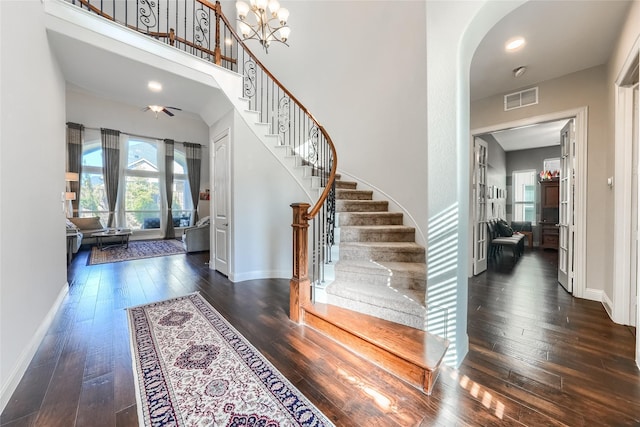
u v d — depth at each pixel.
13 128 1.72
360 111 4.25
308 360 1.89
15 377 1.60
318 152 4.64
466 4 1.78
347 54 4.40
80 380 1.65
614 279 2.54
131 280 3.80
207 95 3.80
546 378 1.72
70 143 6.55
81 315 2.59
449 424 1.35
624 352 2.01
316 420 1.36
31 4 2.09
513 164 7.78
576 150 3.24
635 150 2.43
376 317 2.27
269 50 5.08
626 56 2.32
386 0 3.85
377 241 3.29
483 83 3.58
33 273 2.02
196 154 8.71
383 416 1.40
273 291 3.37
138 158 7.81
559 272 3.79
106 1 5.18
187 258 5.35
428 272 1.98
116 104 7.31
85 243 6.48
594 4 2.22
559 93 3.37
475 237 4.20
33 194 2.06
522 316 2.67
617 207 2.54
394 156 3.82
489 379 1.71
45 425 1.32
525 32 2.57
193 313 2.67
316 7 4.76
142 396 1.52
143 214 7.91
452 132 1.85
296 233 2.50
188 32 5.80
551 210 6.76
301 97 4.96
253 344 2.09
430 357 1.67
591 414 1.42
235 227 3.82
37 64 2.20
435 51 1.90
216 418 1.37
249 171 3.90
